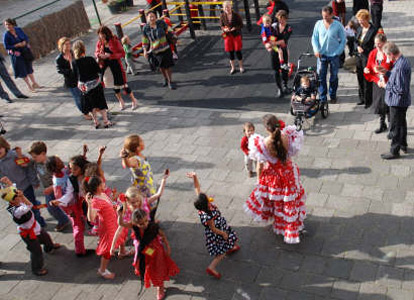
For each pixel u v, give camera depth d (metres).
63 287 6.11
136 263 5.75
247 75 11.70
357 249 6.02
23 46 11.85
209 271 5.89
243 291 5.64
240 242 6.43
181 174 8.08
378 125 8.72
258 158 5.89
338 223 6.49
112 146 9.31
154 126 9.86
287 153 5.87
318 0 16.39
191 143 9.02
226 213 7.00
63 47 9.71
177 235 6.73
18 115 11.23
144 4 19.80
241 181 7.71
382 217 6.48
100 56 9.88
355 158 7.83
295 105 8.78
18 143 9.94
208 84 11.52
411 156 7.68
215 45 13.98
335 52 9.08
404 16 13.88
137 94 11.52
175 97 11.10
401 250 5.90
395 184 7.08
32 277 6.34
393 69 7.02
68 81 10.12
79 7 16.58
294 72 11.41
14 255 6.82
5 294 6.09
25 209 5.88
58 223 7.14
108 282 6.11
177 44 14.40
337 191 7.10
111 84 10.30
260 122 9.40
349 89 10.28
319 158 7.95
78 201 6.27
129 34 15.91
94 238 6.95
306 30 13.83
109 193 6.41
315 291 5.49
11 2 23.27
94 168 5.94
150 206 6.19
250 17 15.12
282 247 6.24
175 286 5.85
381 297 5.29
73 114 10.98
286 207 5.98
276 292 5.56
